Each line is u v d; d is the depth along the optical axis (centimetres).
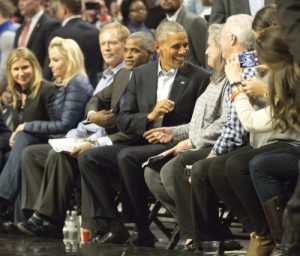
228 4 2341
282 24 1370
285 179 1703
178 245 2161
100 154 2136
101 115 2258
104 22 3111
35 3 2972
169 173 1994
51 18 2980
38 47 2961
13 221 2409
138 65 2264
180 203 1950
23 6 2994
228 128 1895
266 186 1688
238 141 1886
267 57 1656
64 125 2388
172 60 2134
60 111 2406
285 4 1364
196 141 2002
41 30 2964
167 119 2130
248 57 1839
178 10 2466
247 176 1769
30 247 2061
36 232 2261
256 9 2294
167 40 2131
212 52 2025
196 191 1877
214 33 2028
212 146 1980
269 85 1683
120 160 2081
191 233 1939
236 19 1942
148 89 2166
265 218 1772
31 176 2325
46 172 2272
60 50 2425
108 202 2142
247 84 1802
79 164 2150
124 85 2269
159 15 2917
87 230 2242
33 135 2398
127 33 2378
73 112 2392
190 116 2133
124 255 1912
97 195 2138
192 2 2817
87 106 2342
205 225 1898
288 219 1342
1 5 3117
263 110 1759
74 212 2197
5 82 3019
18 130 2403
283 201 1673
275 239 1677
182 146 2030
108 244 2112
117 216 2148
